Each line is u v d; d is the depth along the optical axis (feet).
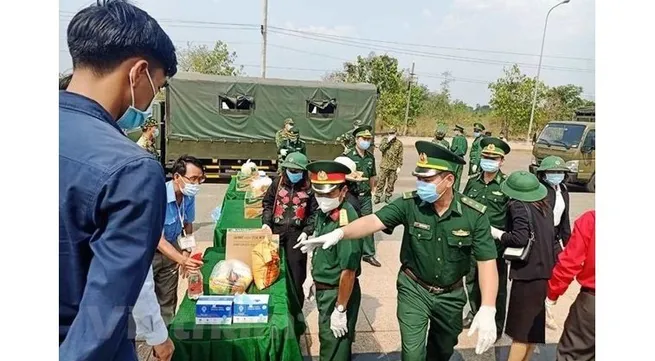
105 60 3.59
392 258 18.03
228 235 8.52
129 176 3.27
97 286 3.07
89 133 3.39
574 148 35.50
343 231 7.69
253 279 8.28
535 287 8.89
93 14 3.58
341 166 8.59
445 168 7.25
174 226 9.57
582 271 7.61
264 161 36.42
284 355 6.70
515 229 8.96
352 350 10.96
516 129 62.64
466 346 11.23
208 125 35.35
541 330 9.00
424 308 7.97
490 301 7.21
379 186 30.73
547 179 11.09
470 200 7.76
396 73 72.54
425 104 75.10
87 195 3.23
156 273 9.39
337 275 8.39
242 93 35.45
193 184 9.66
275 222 11.20
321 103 36.58
